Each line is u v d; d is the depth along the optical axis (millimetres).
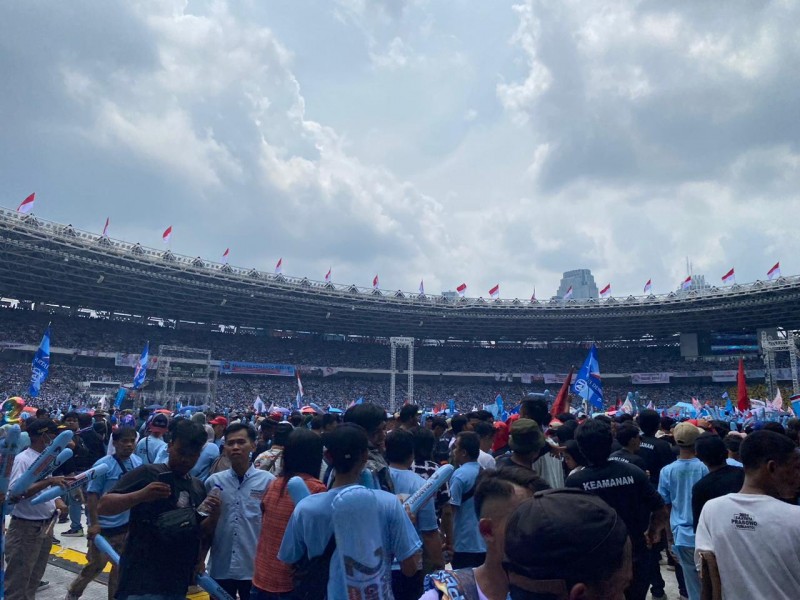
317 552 4094
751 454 4254
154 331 73000
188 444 5336
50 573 9977
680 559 7316
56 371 59906
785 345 57094
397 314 78188
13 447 6145
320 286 71250
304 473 5410
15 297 64250
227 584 5992
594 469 6051
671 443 11023
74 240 52906
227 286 65875
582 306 76625
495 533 2824
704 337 79125
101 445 12914
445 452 11008
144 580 4938
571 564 1719
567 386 14516
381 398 78188
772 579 3832
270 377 75438
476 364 85188
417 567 4105
